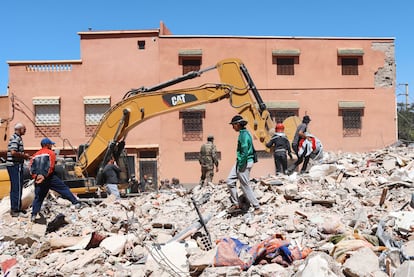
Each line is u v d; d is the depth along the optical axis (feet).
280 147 40.98
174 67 96.73
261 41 98.32
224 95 46.11
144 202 37.81
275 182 34.45
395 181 33.24
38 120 95.55
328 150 98.89
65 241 27.35
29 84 95.61
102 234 27.96
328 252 21.89
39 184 32.83
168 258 24.30
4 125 89.97
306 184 34.91
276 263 21.67
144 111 46.11
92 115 96.32
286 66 99.14
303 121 42.06
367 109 100.42
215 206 34.24
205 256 22.82
